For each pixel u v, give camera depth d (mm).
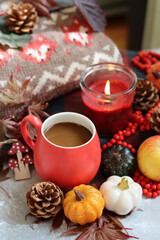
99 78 610
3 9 649
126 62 701
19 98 539
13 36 577
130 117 583
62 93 622
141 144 541
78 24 636
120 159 527
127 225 495
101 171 539
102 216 498
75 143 495
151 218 503
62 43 606
